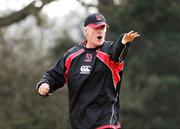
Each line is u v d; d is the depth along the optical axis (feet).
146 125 270.26
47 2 150.30
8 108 205.36
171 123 273.75
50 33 253.03
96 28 59.26
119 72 59.52
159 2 273.75
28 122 204.54
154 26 284.20
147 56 285.43
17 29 213.87
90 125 59.26
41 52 219.61
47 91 60.70
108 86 59.52
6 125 202.39
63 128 209.15
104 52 59.47
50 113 208.13
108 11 276.41
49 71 61.62
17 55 212.43
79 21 289.53
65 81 61.72
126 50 57.88
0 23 150.10
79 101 59.98
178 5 273.75
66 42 279.49
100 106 59.47
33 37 216.54
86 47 60.39
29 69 210.59
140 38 284.82
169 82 274.98
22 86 207.72
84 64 59.93
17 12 150.51
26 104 207.31
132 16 279.49
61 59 61.57
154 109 272.31
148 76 283.18
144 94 268.21
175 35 286.25
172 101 275.18
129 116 267.18
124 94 263.90
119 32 278.46
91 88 59.67
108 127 58.70
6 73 207.51
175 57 286.66
